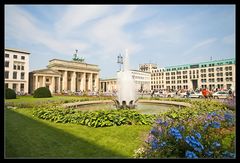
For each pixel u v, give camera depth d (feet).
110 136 18.76
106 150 14.56
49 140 17.01
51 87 226.58
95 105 56.95
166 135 14.05
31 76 211.41
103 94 119.96
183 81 287.07
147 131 20.59
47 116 28.45
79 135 19.02
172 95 113.19
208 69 250.37
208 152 11.81
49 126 23.29
